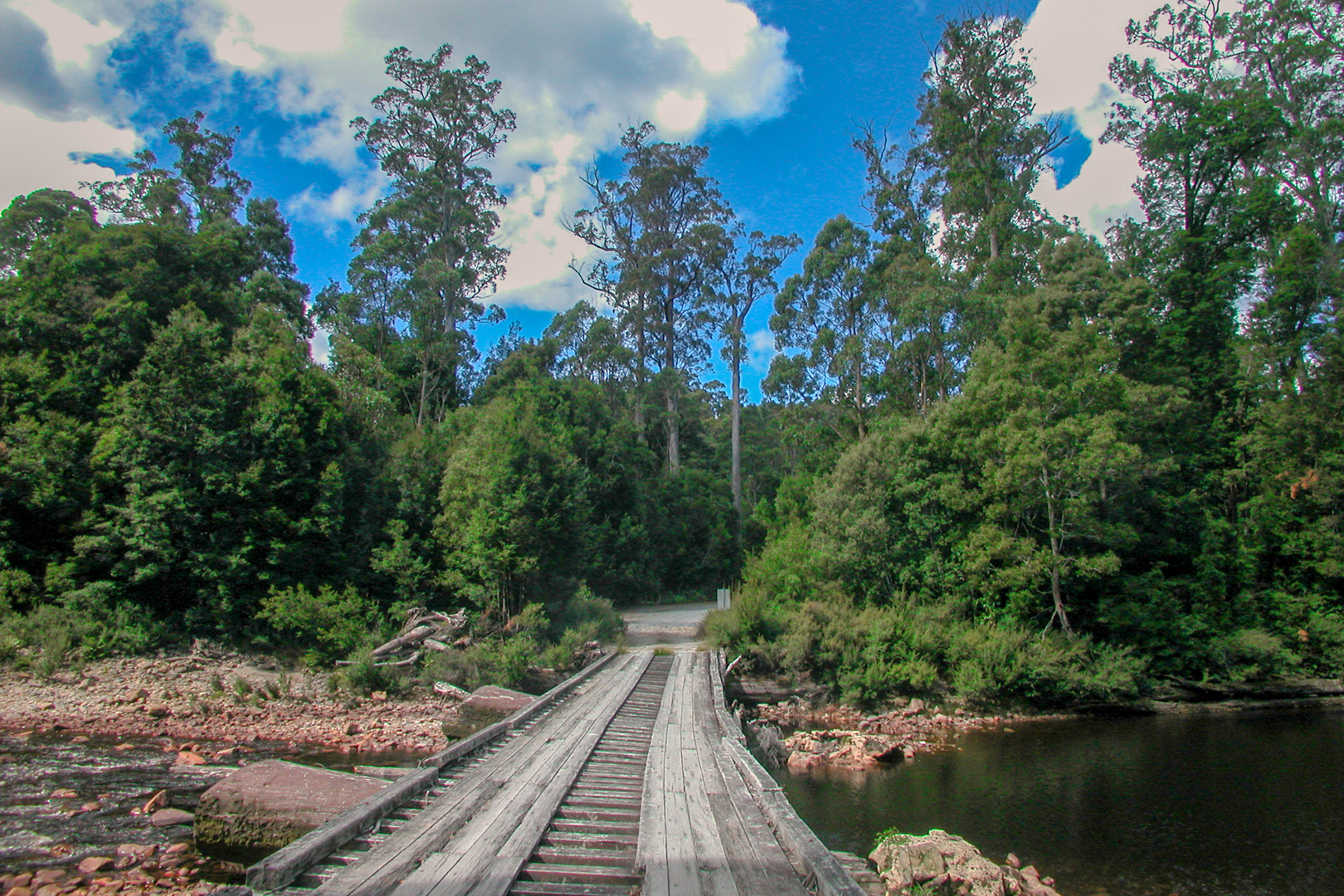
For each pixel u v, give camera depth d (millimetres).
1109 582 23641
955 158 40969
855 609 22453
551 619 22922
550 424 37469
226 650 20219
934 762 15289
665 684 17125
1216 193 32969
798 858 5770
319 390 24766
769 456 64062
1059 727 19156
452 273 45156
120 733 14094
